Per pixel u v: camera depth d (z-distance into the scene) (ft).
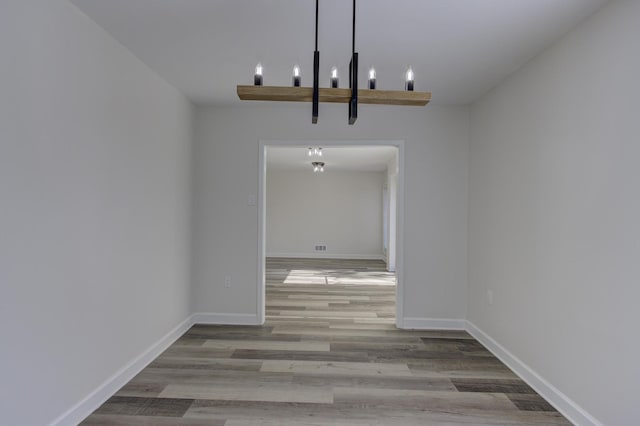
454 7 6.81
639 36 5.92
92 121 7.48
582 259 7.18
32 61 5.98
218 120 13.35
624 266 6.17
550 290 8.20
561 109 7.90
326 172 33.24
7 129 5.54
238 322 13.46
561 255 7.83
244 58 9.20
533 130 8.97
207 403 7.89
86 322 7.35
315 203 33.27
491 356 10.66
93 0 6.72
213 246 13.43
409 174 13.12
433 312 13.15
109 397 8.08
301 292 19.11
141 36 8.11
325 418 7.38
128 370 8.89
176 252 11.73
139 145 9.34
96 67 7.58
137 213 9.28
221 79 10.65
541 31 7.69
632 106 6.06
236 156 13.37
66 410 6.81
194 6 6.90
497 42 8.21
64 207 6.72
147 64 9.60
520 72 9.61
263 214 13.48
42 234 6.22
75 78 6.97
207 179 13.38
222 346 11.23
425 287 13.15
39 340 6.17
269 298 17.72
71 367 6.93
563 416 7.55
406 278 13.15
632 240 6.02
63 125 6.67
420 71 9.91
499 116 10.76
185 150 12.34
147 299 9.86
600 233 6.72
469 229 12.92
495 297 10.88
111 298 8.20
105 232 7.95
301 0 6.64
